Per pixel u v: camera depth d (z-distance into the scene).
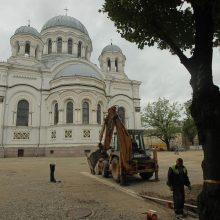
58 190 11.77
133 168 13.52
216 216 5.66
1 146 35.34
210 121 6.00
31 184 13.32
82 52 51.06
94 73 39.41
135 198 10.21
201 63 6.65
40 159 31.00
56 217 7.66
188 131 61.72
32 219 7.48
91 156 18.30
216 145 5.93
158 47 10.38
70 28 49.78
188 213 7.91
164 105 58.56
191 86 6.94
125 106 46.44
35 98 39.25
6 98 37.22
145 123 58.84
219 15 8.11
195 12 6.95
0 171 18.73
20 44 42.75
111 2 9.02
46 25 51.00
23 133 37.28
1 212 8.19
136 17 8.57
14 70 38.53
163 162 26.02
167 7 8.52
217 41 9.94
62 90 36.59
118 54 50.81
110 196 10.55
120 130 13.73
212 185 5.86
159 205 9.10
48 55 48.84
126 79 47.84
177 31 9.52
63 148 35.06
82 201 9.62
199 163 24.38
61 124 35.75
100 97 38.34
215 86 6.28
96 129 36.22
